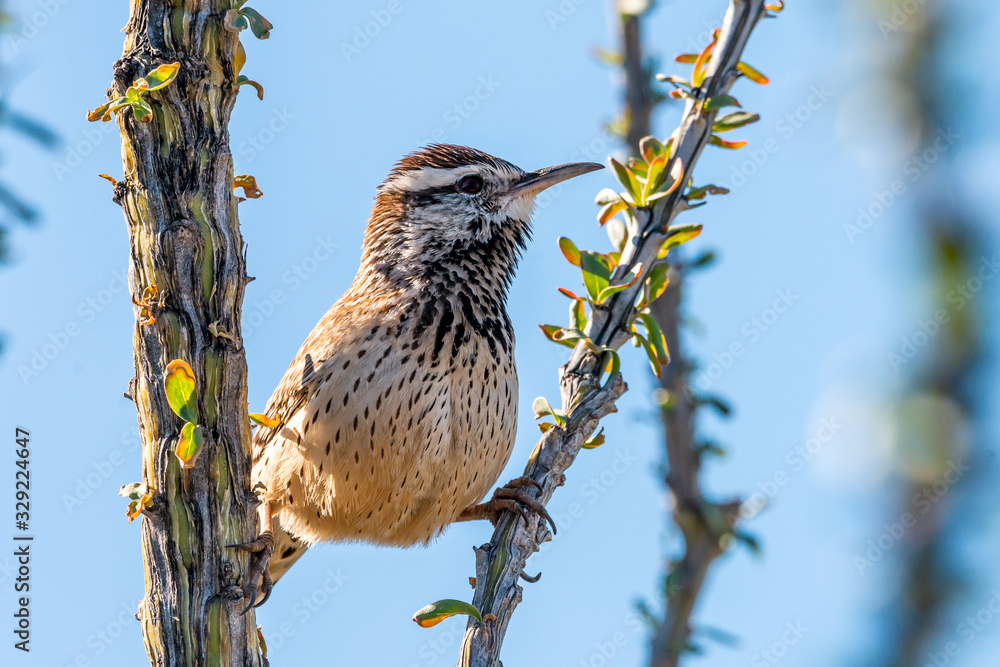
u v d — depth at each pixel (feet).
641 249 20.83
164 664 16.83
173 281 17.25
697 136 20.81
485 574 19.10
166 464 17.15
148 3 17.67
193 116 17.58
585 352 21.24
